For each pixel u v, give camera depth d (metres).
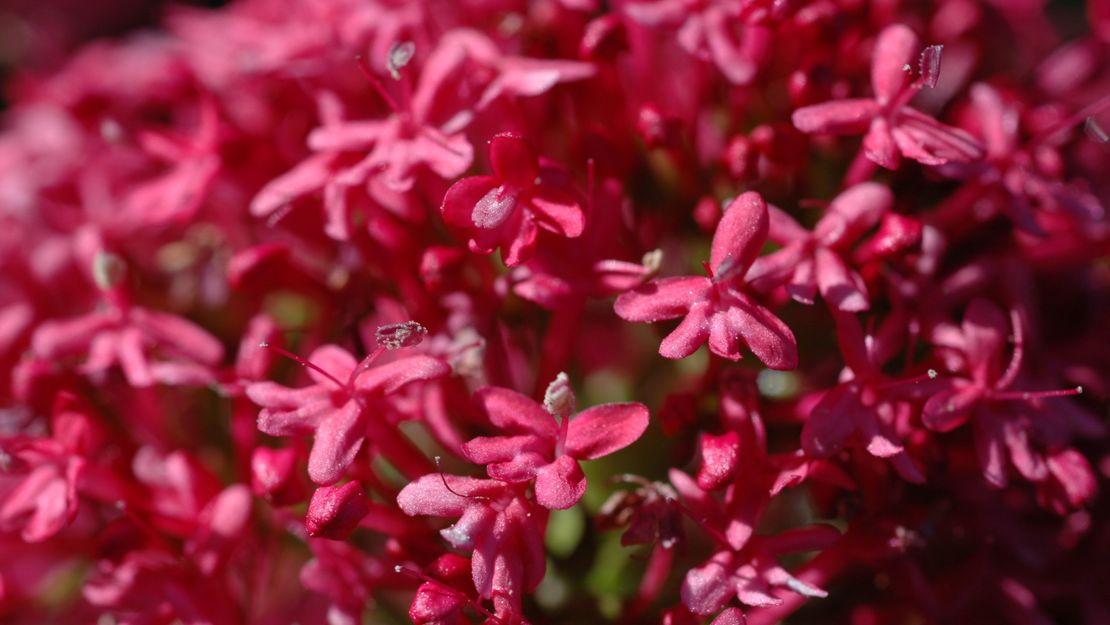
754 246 0.07
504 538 0.07
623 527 0.07
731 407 0.07
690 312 0.07
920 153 0.07
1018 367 0.07
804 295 0.07
